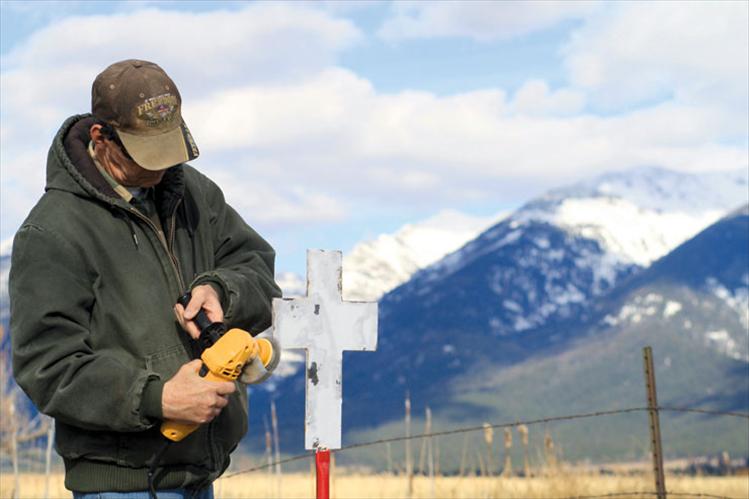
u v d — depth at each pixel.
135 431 4.07
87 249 4.17
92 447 4.17
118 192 4.27
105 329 4.20
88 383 4.00
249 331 4.51
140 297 4.25
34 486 12.80
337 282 4.91
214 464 4.39
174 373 4.23
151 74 4.18
